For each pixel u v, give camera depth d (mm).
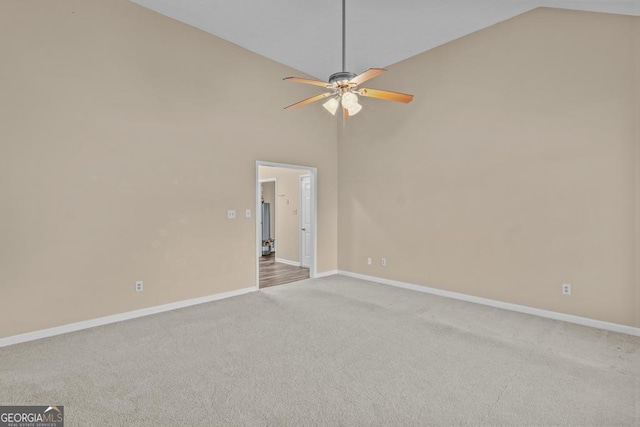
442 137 4289
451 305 3924
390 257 4961
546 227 3461
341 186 5676
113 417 1850
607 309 3125
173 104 3797
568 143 3305
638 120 2938
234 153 4363
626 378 2266
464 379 2264
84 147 3191
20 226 2869
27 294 2904
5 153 2793
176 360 2537
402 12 3523
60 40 3047
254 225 4609
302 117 5168
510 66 3674
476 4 3373
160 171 3707
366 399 2031
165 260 3754
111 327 3234
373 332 3102
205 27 3953
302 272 5961
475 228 4008
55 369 2391
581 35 3207
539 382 2221
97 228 3279
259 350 2715
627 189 2998
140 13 3537
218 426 1783
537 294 3543
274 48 4422
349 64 4824
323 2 3389
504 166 3746
